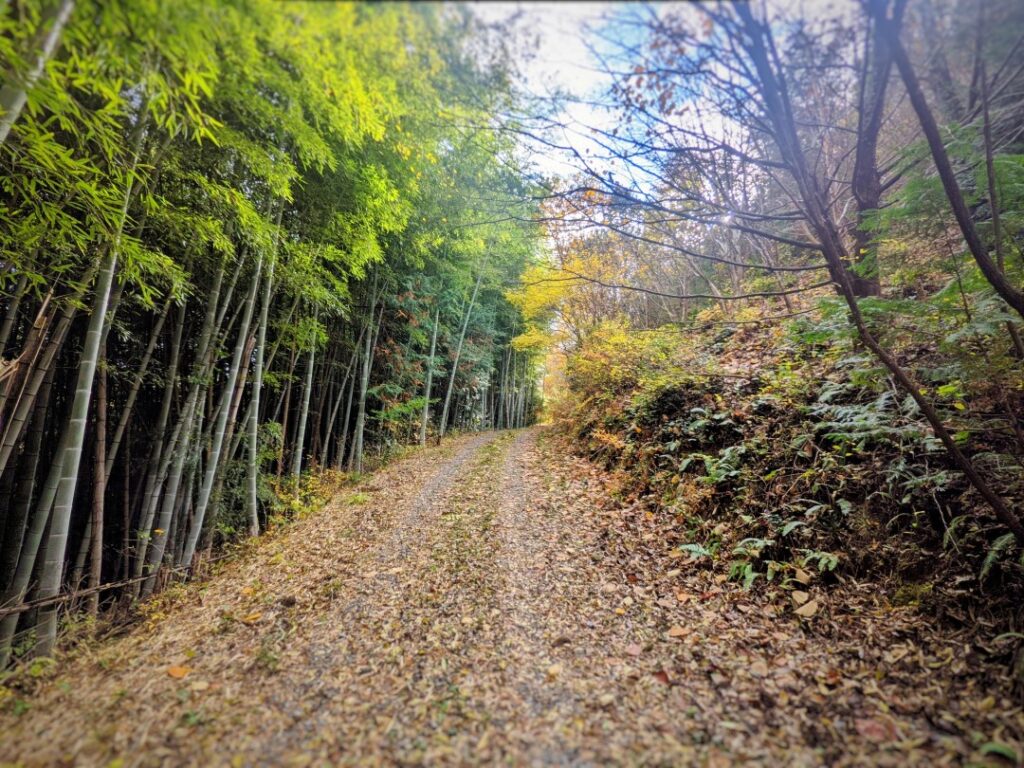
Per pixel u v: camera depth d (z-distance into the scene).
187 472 6.56
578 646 2.95
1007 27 1.96
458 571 4.25
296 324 8.62
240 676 2.80
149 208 4.20
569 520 5.46
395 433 14.14
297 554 5.36
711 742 2.03
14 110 2.46
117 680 2.81
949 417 3.17
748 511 4.12
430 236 7.55
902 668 2.36
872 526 3.34
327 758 2.04
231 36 2.03
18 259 3.63
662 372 7.03
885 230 3.35
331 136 5.11
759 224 4.79
